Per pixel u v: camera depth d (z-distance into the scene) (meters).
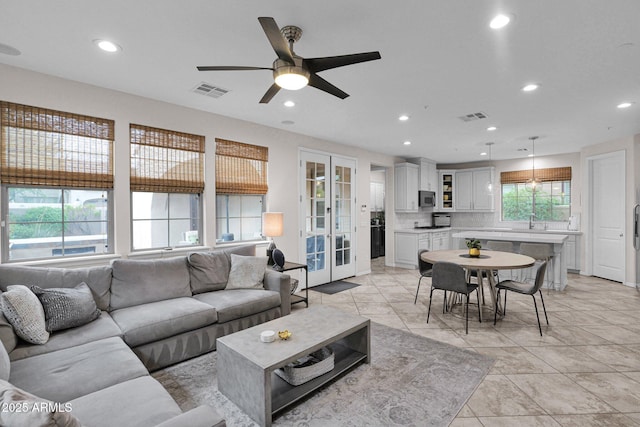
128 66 2.78
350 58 1.96
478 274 4.10
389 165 7.09
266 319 3.33
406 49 2.47
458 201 8.10
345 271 6.04
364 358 2.66
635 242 5.14
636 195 5.14
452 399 2.17
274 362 1.94
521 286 3.49
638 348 2.94
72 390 1.60
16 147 2.81
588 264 6.04
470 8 1.97
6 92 2.75
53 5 1.94
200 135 3.97
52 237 3.10
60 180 3.02
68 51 2.52
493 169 7.66
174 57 2.62
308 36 2.29
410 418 1.98
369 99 3.56
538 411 2.04
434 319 3.76
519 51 2.50
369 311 4.10
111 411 1.39
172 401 1.51
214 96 3.50
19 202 2.94
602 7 1.94
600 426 1.90
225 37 2.32
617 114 4.07
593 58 2.60
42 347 2.06
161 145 3.66
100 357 1.93
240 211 4.54
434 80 3.04
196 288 3.34
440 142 5.76
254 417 1.96
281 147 4.88
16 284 2.42
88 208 3.28
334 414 2.03
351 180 6.16
